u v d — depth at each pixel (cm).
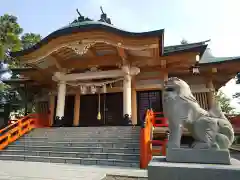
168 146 378
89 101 1733
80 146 974
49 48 1377
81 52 1341
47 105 1905
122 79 1434
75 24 1374
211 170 311
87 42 1329
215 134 369
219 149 352
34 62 1455
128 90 1373
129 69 1409
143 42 1245
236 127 1238
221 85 1672
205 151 354
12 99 2548
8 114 2233
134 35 1231
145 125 791
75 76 1507
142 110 1533
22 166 758
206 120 379
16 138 1173
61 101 1491
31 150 1006
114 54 1494
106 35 1292
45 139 1134
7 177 571
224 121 381
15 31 2127
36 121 1452
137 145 890
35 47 1396
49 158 892
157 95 1531
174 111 391
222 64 1414
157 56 1386
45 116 1614
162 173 329
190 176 317
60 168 713
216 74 1521
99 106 1543
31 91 1947
